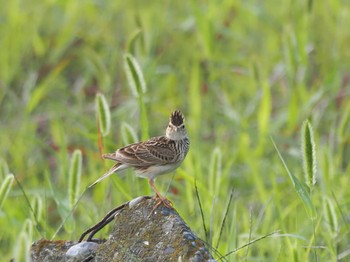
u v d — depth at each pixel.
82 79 18.73
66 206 11.23
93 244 8.87
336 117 16.41
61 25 20.53
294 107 15.63
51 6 20.92
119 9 20.59
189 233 8.41
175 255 8.28
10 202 13.09
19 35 19.48
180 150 10.47
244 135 15.07
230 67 18.66
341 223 12.10
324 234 11.51
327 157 12.41
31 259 8.95
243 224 12.59
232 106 17.33
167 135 10.48
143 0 20.88
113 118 16.47
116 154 10.37
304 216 12.43
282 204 13.40
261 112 15.09
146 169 10.37
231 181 14.33
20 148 15.80
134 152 10.29
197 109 15.80
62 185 14.70
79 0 20.66
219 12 20.19
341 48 18.88
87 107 17.70
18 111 17.50
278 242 11.36
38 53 19.19
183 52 19.27
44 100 17.73
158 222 8.59
